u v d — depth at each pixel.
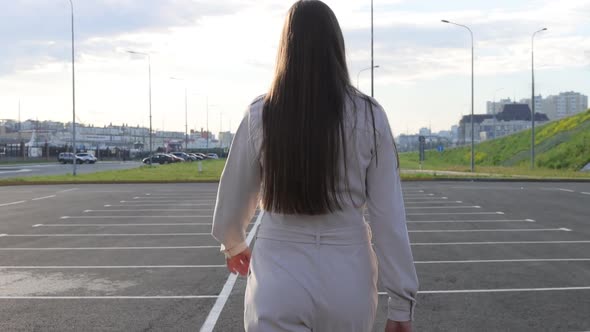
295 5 1.96
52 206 19.48
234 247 2.11
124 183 34.12
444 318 6.11
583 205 18.78
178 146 153.00
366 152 1.86
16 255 10.03
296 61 1.87
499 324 5.91
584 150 54.03
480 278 7.98
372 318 1.94
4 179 34.97
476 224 14.01
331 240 1.86
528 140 69.19
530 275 8.18
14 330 5.78
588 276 8.12
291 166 1.80
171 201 21.30
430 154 93.44
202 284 7.72
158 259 9.59
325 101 1.83
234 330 5.74
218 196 2.01
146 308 6.56
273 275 1.84
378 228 1.88
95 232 13.00
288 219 1.87
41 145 113.62
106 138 154.88
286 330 1.81
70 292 7.34
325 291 1.82
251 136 1.91
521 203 19.58
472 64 47.16
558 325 5.88
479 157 72.88
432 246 10.73
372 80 44.00
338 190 1.83
